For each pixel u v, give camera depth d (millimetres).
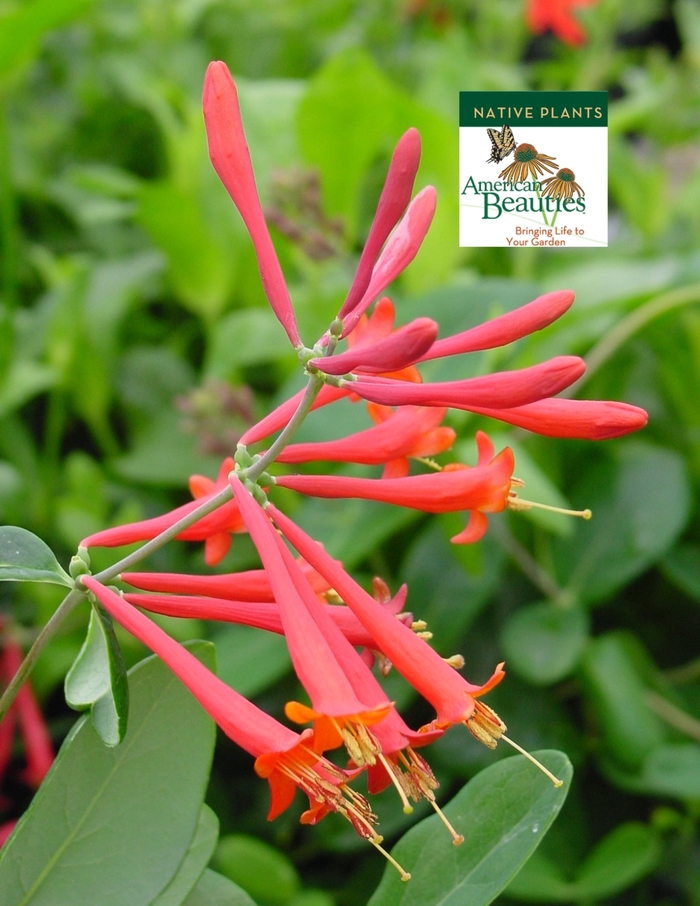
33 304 681
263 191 570
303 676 262
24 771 468
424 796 278
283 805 270
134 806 289
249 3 777
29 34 512
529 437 496
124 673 277
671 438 560
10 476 502
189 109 643
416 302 444
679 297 469
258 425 296
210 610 285
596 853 414
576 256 616
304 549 280
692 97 776
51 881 286
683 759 420
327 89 510
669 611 536
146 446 542
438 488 286
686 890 443
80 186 609
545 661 431
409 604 444
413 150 273
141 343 640
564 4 710
